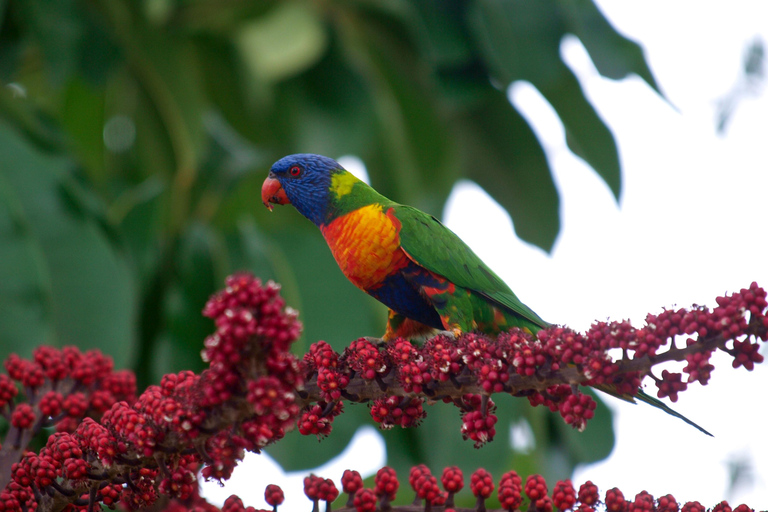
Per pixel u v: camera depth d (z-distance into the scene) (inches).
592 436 396.2
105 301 320.5
